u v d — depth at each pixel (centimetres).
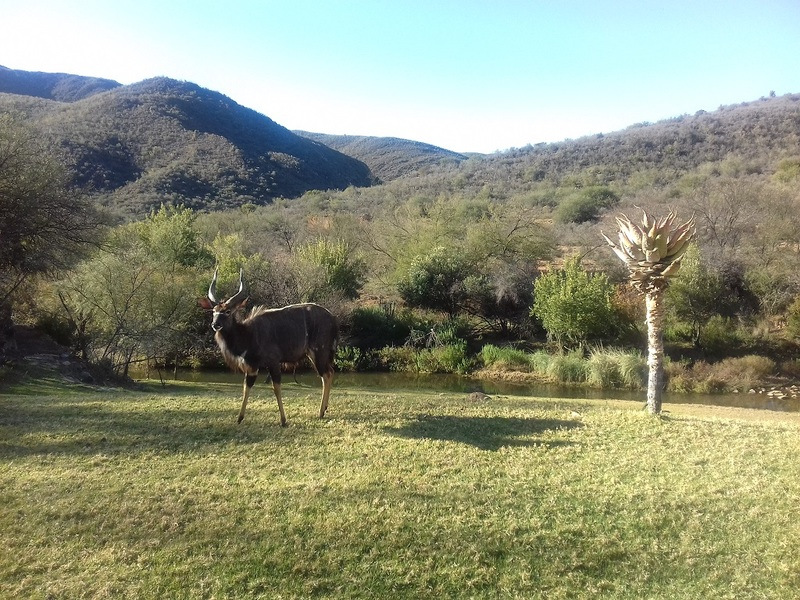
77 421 960
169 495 624
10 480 669
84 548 520
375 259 4312
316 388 2023
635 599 457
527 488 641
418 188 7738
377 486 647
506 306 3475
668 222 971
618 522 562
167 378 2484
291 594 457
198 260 3412
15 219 1903
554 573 488
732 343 2867
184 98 8962
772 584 468
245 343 924
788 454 748
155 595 455
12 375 1603
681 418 1012
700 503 596
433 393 2011
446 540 529
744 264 3200
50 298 2302
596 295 2780
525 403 1382
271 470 707
